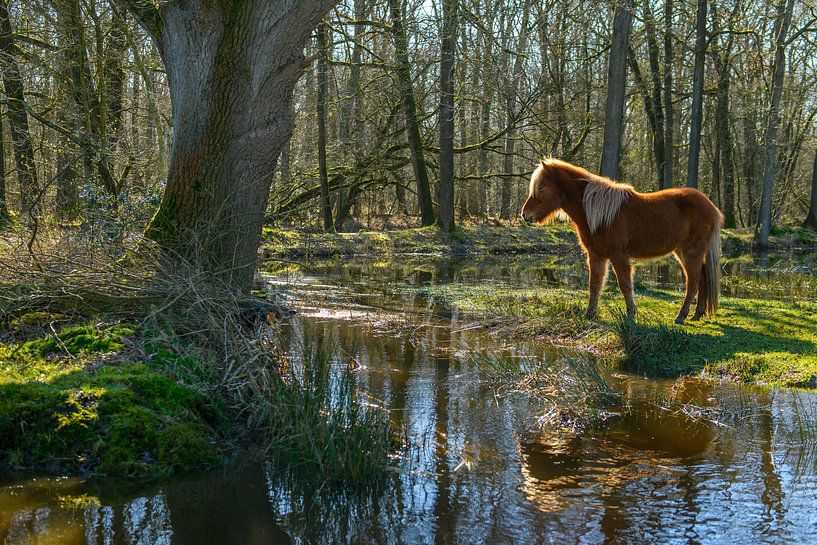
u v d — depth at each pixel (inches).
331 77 906.7
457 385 266.1
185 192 284.0
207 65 274.2
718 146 1229.1
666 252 353.4
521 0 907.4
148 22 301.3
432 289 524.7
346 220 1043.9
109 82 619.8
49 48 594.9
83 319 251.3
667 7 963.3
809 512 161.9
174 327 247.1
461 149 963.3
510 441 208.7
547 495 171.0
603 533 152.2
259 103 282.8
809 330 341.4
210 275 268.4
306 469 183.2
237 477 178.1
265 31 274.5
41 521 150.9
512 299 449.1
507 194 1261.1
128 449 178.5
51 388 191.6
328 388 231.9
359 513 160.6
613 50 573.6
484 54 858.1
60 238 298.7
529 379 271.3
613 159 581.9
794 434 215.0
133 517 154.9
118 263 272.8
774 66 1054.4
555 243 998.4
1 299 247.6
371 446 190.5
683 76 1205.7
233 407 215.3
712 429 220.2
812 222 1188.5
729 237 1040.8
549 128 970.1
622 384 271.4
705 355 304.2
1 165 644.1
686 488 175.3
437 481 179.2
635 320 350.9
